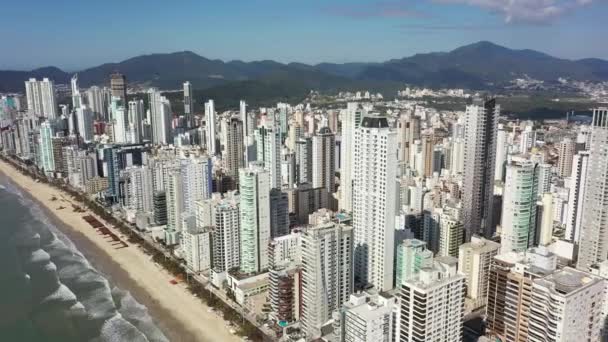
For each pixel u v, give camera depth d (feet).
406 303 539.29
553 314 499.51
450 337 553.23
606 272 646.33
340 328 589.73
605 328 602.44
